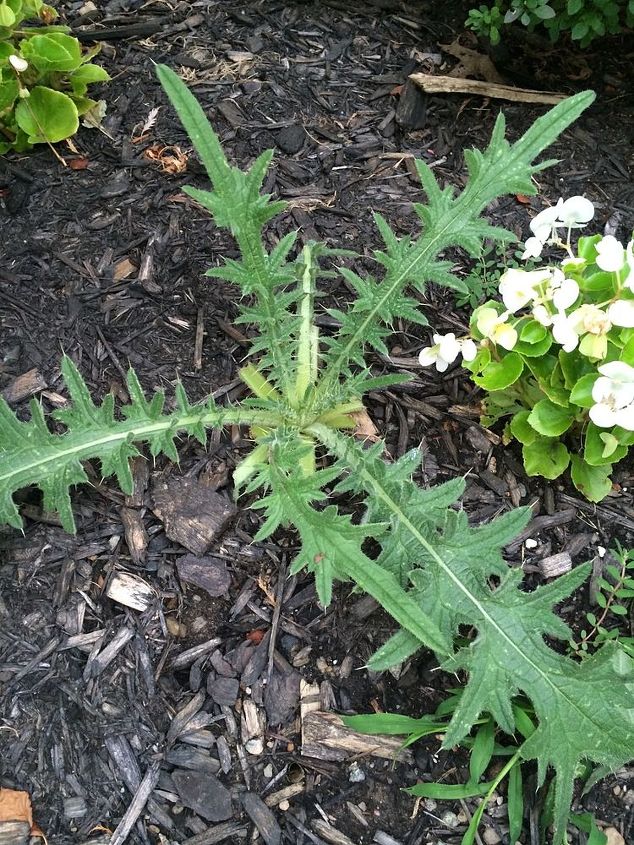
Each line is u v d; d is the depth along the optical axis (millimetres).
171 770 688
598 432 749
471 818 693
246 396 825
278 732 709
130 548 752
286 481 657
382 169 964
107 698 701
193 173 929
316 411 776
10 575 731
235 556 760
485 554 673
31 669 701
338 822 683
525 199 959
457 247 927
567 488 821
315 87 1010
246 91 990
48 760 674
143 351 836
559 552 792
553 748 644
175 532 755
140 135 950
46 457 697
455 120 1011
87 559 747
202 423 719
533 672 652
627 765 720
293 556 766
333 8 1071
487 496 812
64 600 729
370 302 781
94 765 679
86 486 773
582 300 751
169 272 875
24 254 870
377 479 696
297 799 688
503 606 664
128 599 735
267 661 729
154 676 714
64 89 935
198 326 853
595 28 949
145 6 1045
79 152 935
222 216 659
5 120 913
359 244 912
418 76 1001
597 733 637
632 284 690
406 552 682
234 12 1046
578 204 736
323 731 708
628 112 1033
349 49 1045
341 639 743
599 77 1062
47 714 688
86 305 851
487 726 702
